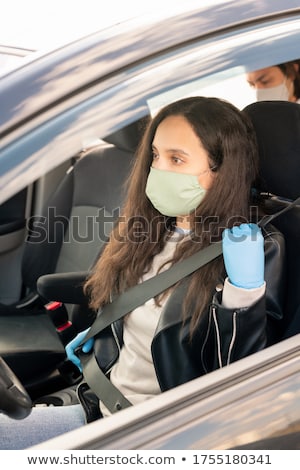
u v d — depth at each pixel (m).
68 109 0.97
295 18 1.15
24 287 2.73
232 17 1.10
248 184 1.50
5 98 0.97
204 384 1.04
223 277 1.46
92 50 1.03
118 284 1.63
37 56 1.04
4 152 0.94
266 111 1.63
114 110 0.99
